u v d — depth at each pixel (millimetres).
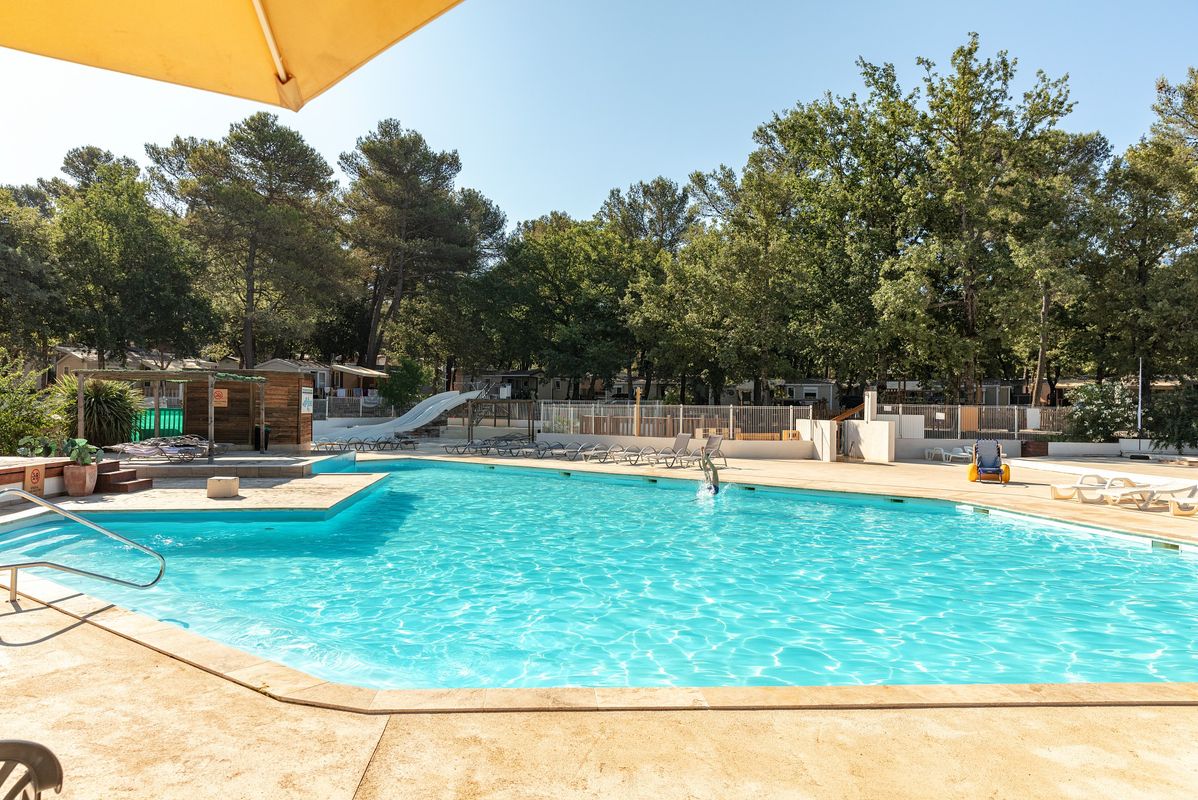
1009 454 24984
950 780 2879
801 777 2887
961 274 30234
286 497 12539
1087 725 3459
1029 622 7070
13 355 31328
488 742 3191
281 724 3379
